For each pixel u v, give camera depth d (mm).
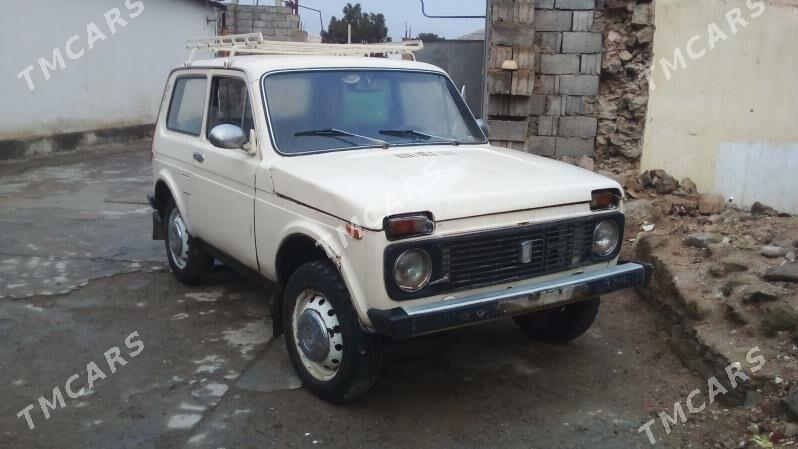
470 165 4262
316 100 4641
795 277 4629
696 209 7434
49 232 7820
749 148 8148
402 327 3393
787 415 3719
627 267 4191
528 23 7770
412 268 3504
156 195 6223
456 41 10680
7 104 12555
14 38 12539
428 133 4895
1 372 4434
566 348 4918
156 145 6172
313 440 3713
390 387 4309
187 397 4137
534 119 8211
